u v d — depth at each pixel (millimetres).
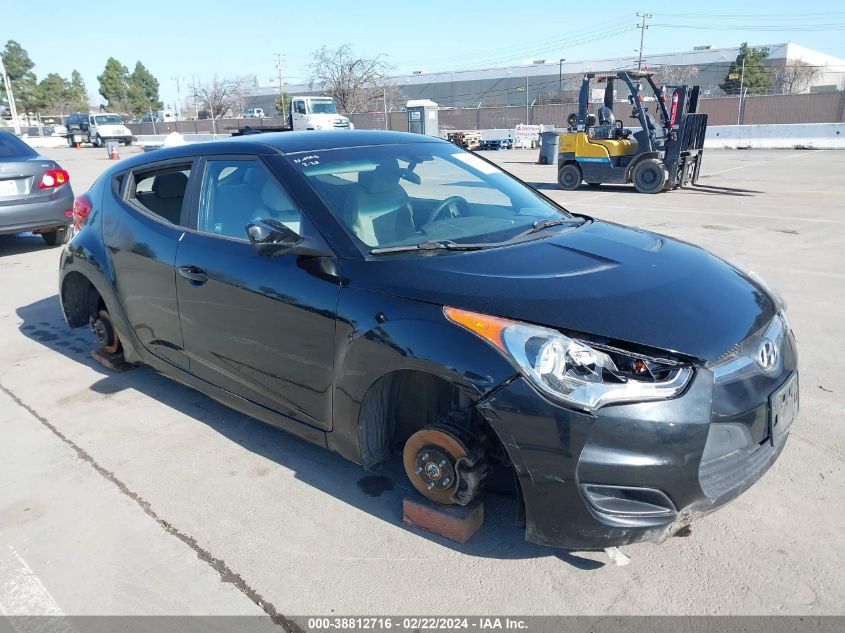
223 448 3486
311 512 2896
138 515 2926
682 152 12984
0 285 7023
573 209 11180
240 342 3180
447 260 2691
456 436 2510
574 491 2184
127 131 41219
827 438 3291
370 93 46469
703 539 2596
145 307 3779
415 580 2451
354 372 2635
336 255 2779
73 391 4289
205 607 2371
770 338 2504
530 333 2240
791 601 2258
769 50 60719
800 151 23234
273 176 3146
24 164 7727
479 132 31750
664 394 2150
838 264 6660
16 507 3020
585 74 13648
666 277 2633
